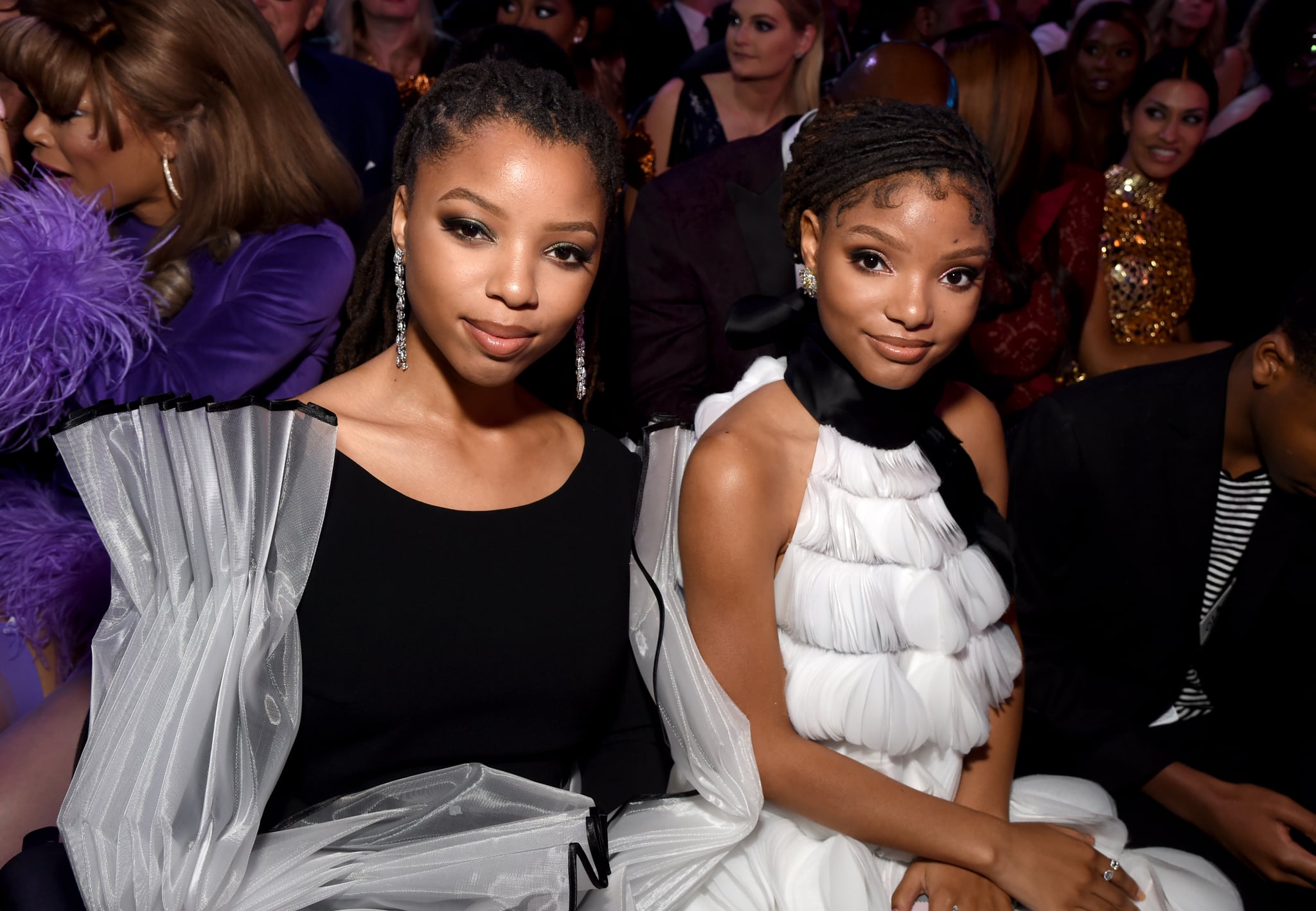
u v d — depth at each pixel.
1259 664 1.59
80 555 1.52
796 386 1.17
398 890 0.98
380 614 1.02
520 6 3.29
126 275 1.49
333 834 1.00
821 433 1.15
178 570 0.98
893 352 1.06
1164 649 1.56
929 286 1.04
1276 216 3.13
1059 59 3.80
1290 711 1.59
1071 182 2.40
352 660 1.01
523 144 0.93
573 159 0.95
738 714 1.11
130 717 0.94
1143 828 1.49
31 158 1.76
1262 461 1.50
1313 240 3.13
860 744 1.14
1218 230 3.20
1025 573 1.57
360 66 2.82
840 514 1.13
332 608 1.01
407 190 1.01
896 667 1.14
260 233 1.71
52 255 1.41
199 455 0.97
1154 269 2.67
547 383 1.24
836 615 1.12
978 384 2.15
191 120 1.63
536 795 1.07
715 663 1.13
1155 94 2.65
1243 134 3.19
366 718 1.03
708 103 3.29
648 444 1.14
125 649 0.98
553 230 0.94
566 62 2.14
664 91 3.36
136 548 0.99
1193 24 4.00
